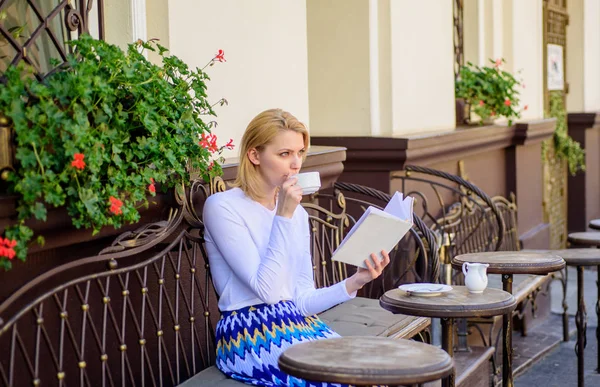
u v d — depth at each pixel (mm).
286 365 2844
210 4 4602
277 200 3836
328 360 2836
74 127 2990
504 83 8336
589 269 11516
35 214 2943
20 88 2918
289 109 5512
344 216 5375
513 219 8164
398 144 6301
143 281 3695
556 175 11898
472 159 8195
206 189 4199
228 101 4805
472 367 5102
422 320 4734
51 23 3604
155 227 3773
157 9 4254
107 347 3881
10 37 3363
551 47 11656
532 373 6613
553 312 8727
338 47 6645
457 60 8719
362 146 6395
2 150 2922
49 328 3555
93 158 3080
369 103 6590
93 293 3773
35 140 2938
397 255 6281
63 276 3590
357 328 4449
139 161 3475
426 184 7109
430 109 7457
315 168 5238
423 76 7297
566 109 12727
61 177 3014
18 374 3406
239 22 4902
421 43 7250
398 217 3746
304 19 5715
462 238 7016
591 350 7305
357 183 6520
